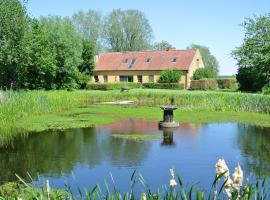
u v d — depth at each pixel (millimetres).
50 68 40469
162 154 13852
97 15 72750
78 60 45594
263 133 18953
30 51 33906
